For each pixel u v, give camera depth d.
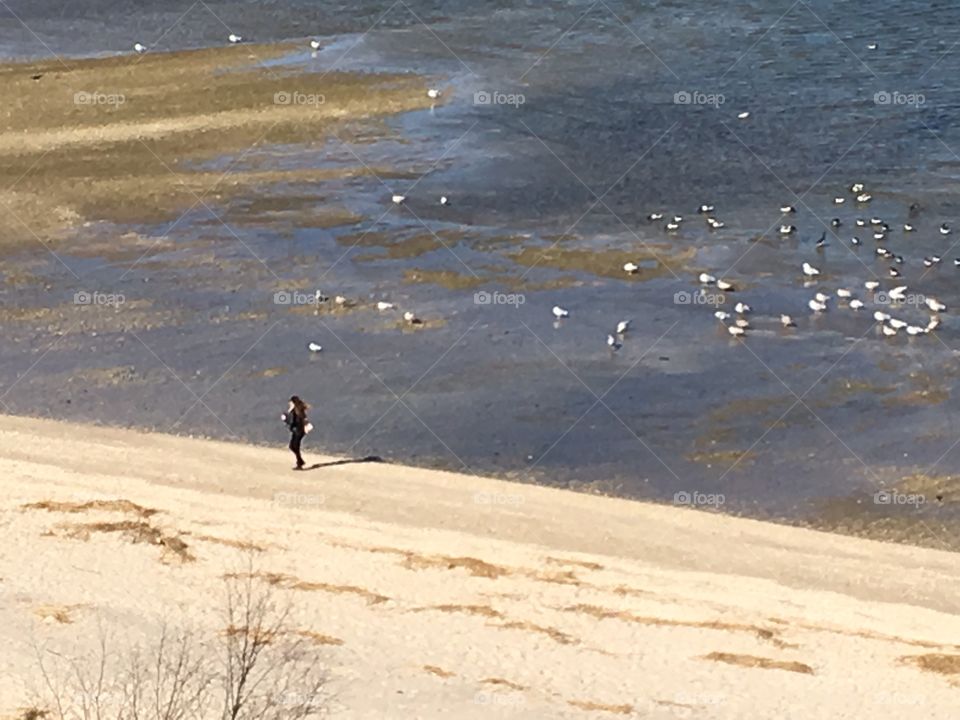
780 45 68.69
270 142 57.50
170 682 21.09
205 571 27.69
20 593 25.48
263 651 23.25
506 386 38.38
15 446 34.72
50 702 20.05
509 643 25.14
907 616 27.67
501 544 30.31
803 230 48.75
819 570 29.72
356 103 61.62
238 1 78.44
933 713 22.97
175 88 64.06
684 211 50.50
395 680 22.61
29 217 50.56
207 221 50.09
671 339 41.03
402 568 28.69
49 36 72.88
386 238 48.53
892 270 45.19
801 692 23.61
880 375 38.84
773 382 38.53
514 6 76.19
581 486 33.66
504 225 49.53
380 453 35.03
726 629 26.47
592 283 44.94
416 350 40.44
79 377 39.19
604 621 26.64
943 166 54.41
